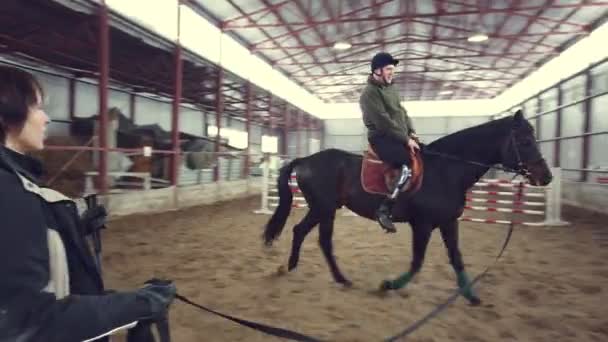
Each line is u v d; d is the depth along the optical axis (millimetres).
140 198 8984
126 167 10633
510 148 3508
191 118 18094
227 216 9031
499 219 9109
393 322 3064
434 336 2826
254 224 7875
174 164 10461
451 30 15977
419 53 19766
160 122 15938
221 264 4805
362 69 21328
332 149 4223
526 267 4715
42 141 976
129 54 10969
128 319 854
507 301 3549
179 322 3057
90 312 778
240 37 15047
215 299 3586
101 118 8070
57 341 732
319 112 29062
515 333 2881
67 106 11688
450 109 27672
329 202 3992
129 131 11555
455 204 3479
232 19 13172
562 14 12703
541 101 18328
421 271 4492
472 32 15773
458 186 3496
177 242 6055
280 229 4273
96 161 9742
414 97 28094
